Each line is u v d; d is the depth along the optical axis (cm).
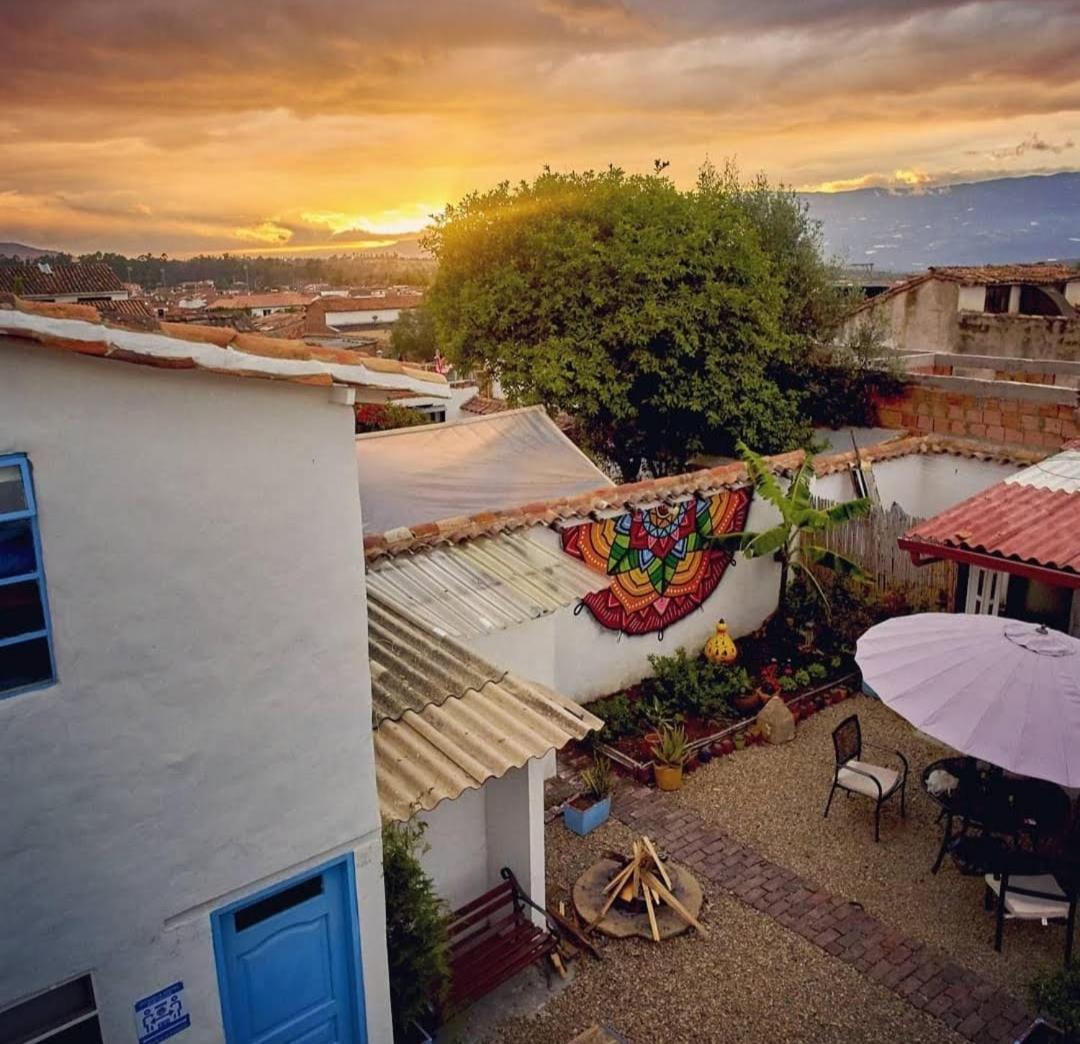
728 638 1304
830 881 878
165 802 472
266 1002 551
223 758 487
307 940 559
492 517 1086
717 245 1733
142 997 487
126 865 466
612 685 1243
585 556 1173
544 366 1686
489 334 1839
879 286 2948
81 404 409
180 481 442
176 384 432
